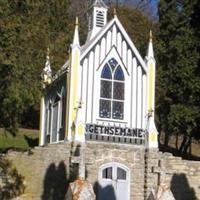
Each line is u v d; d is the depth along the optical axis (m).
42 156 30.45
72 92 32.41
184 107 38.31
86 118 32.84
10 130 26.70
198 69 39.03
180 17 41.28
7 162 29.75
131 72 34.44
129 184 31.69
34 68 25.41
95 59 33.75
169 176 32.16
